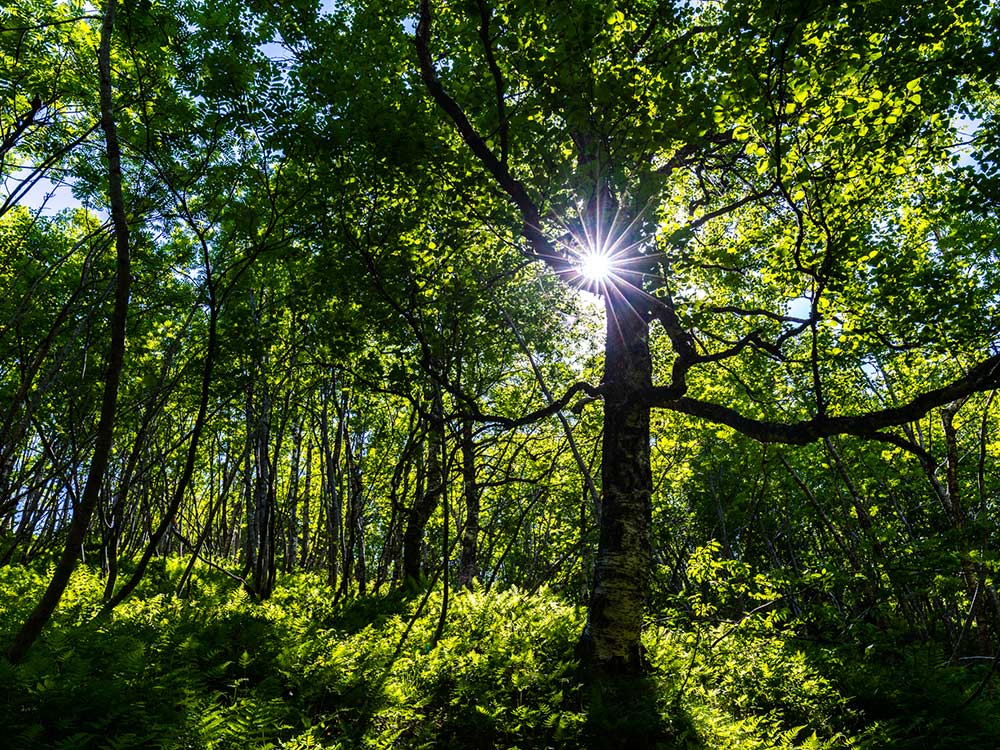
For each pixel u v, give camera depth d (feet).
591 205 22.62
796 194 20.61
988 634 43.73
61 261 36.76
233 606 32.94
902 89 24.50
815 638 38.37
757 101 18.31
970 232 30.91
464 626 29.58
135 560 55.67
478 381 49.06
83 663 16.57
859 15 19.71
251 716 16.14
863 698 26.40
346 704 19.70
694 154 28.55
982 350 32.07
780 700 25.36
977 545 28.48
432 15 27.50
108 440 15.64
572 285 27.55
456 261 31.24
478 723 19.43
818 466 59.72
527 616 30.48
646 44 24.77
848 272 28.91
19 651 15.62
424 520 50.83
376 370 28.73
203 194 29.09
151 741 14.73
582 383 26.63
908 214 33.99
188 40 24.82
